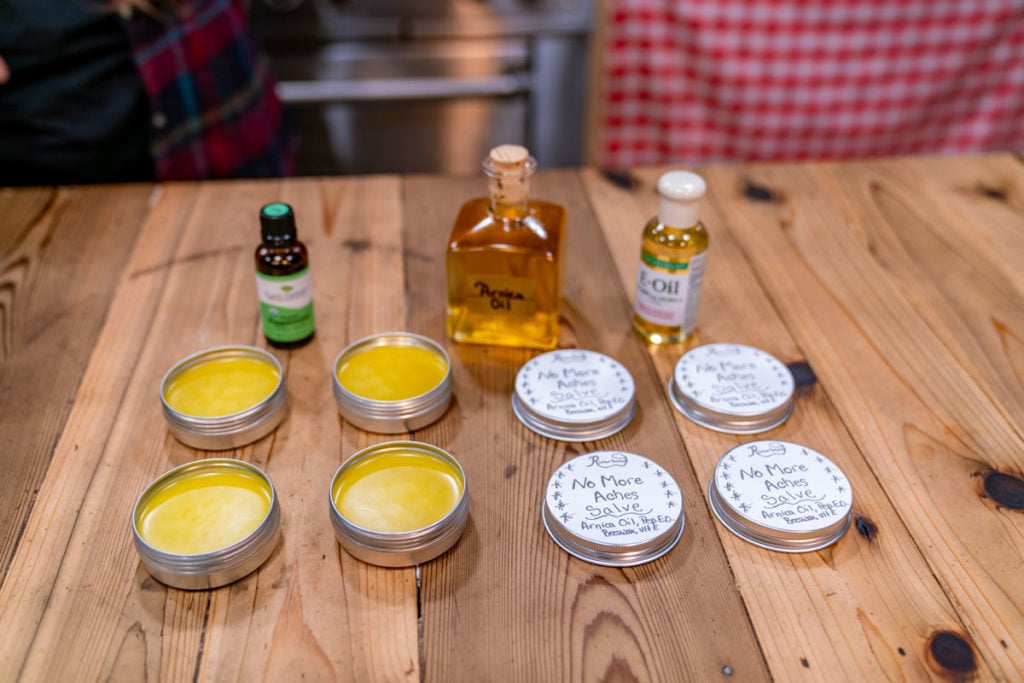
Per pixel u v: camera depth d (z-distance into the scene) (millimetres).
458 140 2420
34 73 1490
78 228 1218
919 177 1351
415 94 2305
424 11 2205
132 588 739
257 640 699
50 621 712
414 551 743
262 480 805
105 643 697
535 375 945
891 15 1966
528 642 697
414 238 1207
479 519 802
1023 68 2037
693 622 712
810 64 2021
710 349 986
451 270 974
